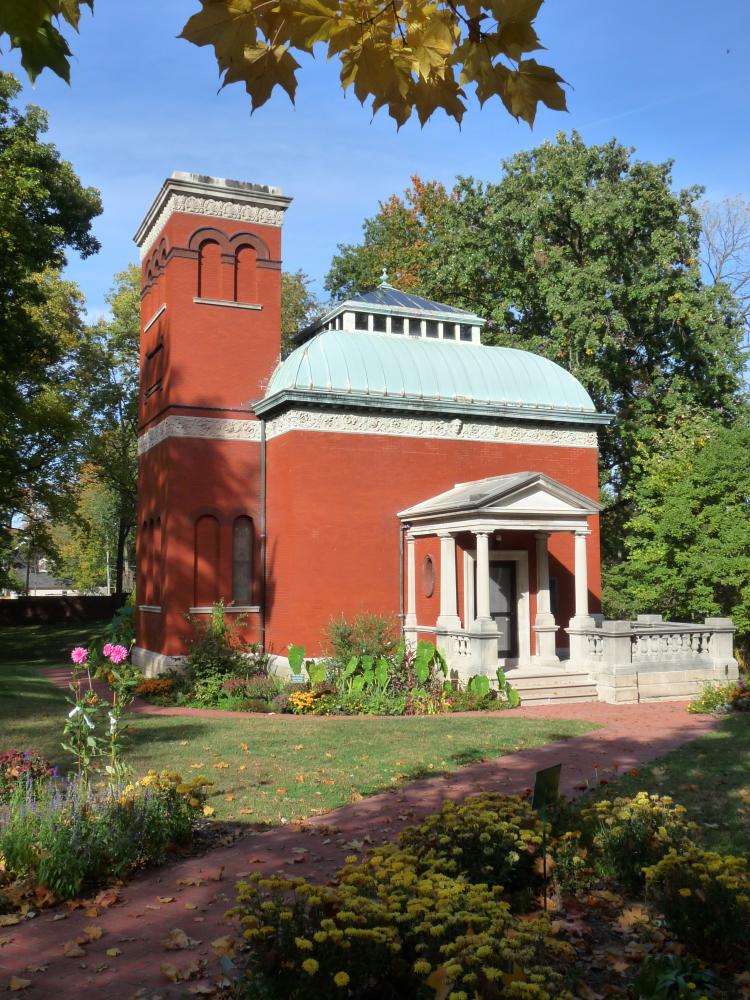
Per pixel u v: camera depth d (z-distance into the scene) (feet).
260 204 83.82
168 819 27.99
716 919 18.88
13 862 24.47
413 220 151.12
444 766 40.91
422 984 15.31
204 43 10.50
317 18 10.53
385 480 76.59
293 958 16.10
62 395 123.65
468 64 11.08
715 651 72.59
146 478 90.12
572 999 14.71
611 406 114.01
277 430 77.71
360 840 28.91
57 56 9.66
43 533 128.67
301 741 47.34
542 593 74.90
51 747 43.93
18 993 18.33
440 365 81.76
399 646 69.51
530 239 111.75
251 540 80.23
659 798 29.78
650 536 95.20
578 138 111.96
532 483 69.31
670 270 107.04
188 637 76.23
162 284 84.17
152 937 21.30
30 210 107.24
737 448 83.87
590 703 67.00
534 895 22.24
